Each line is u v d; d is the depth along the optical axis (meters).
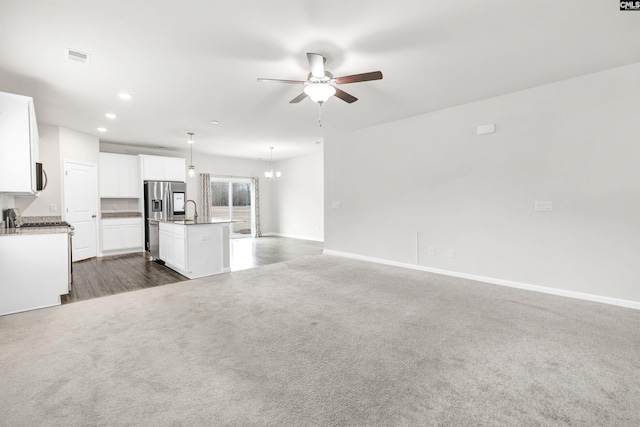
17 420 1.58
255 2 2.10
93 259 6.10
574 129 3.45
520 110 3.83
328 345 2.41
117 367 2.10
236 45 2.69
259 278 4.52
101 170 6.54
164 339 2.52
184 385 1.89
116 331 2.68
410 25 2.40
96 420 1.59
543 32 2.51
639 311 3.07
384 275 4.63
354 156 5.86
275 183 10.28
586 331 2.63
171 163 7.47
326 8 2.18
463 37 2.58
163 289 3.98
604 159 3.27
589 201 3.38
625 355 2.23
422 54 2.87
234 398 1.77
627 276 3.19
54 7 2.12
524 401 1.73
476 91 3.83
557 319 2.90
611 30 2.47
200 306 3.32
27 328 2.74
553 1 2.11
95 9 2.15
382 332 2.64
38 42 2.60
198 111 4.53
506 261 4.01
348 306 3.29
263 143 7.07
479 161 4.21
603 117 3.27
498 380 1.94
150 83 3.48
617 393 1.79
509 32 2.50
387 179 5.33
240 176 9.50
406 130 5.03
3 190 3.18
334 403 1.72
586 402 1.72
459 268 4.47
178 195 7.43
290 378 1.97
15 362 2.16
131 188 7.03
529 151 3.77
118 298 3.62
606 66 3.15
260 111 4.56
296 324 2.82
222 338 2.54
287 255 6.44
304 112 4.64
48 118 4.84
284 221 10.00
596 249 3.36
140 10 2.18
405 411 1.65
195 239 4.62
